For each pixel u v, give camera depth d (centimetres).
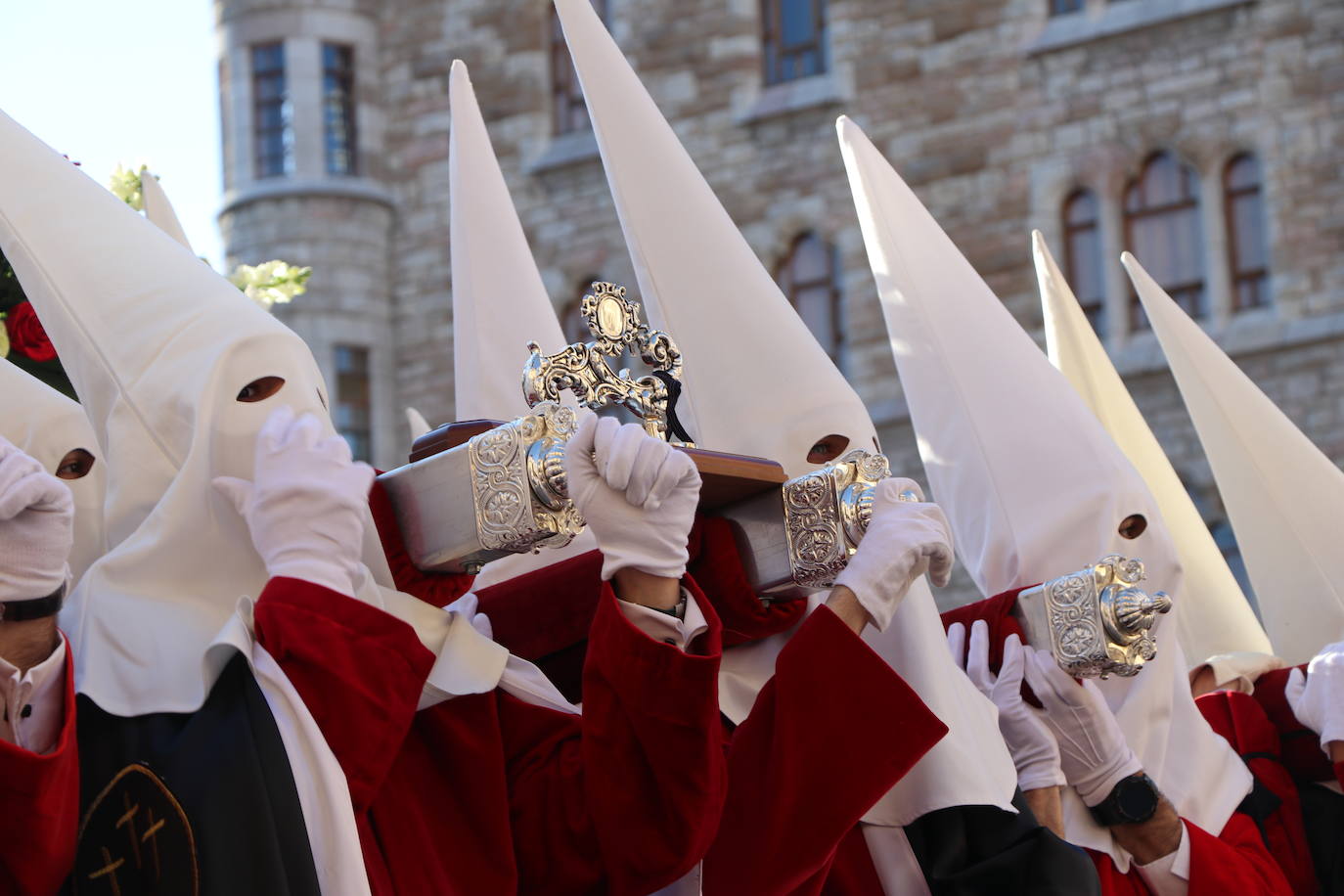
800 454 357
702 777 253
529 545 253
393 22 2462
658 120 379
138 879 229
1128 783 375
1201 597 538
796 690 275
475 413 392
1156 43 2073
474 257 404
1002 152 2127
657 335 297
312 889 228
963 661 387
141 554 253
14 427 297
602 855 262
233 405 263
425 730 266
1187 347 531
